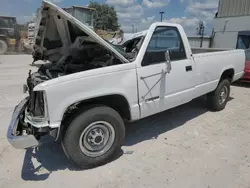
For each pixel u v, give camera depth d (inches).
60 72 132.4
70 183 108.0
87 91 109.7
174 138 153.5
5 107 208.4
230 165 121.5
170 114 199.5
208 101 203.9
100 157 119.6
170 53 146.5
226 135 157.6
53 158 129.2
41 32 133.7
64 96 104.2
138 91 128.5
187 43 157.1
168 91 145.6
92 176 113.0
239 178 110.9
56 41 142.9
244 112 204.8
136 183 107.7
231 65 205.0
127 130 167.3
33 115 111.3
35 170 118.2
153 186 105.5
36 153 134.3
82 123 110.6
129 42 163.8
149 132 163.3
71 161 116.3
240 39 649.6
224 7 702.5
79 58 144.1
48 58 160.9
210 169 118.0
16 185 106.6
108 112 117.4
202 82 174.2
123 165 122.0
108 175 113.7
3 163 124.0
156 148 139.9
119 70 119.3
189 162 124.4
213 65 182.9
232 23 685.9
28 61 562.3
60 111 104.1
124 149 138.9
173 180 109.6
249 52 343.3
